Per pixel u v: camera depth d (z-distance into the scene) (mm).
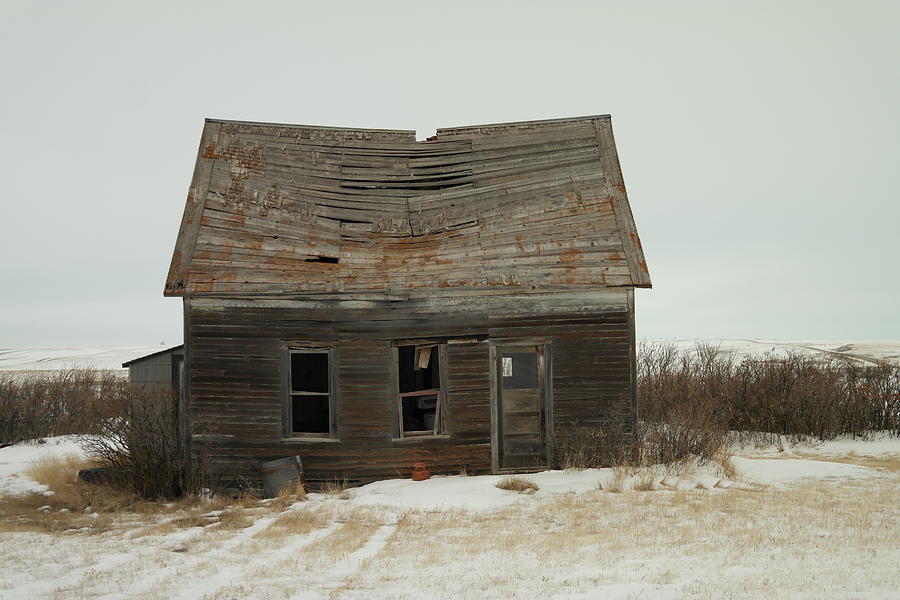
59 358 99875
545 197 17562
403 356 18109
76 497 14477
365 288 15859
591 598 6695
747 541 9078
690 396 23703
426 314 15984
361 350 15852
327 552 9516
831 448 19984
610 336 16062
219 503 14008
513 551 9219
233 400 15562
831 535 9273
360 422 15703
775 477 14734
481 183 17922
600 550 9055
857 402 22297
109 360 95125
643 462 15438
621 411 15930
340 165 18078
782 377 23688
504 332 15992
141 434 14812
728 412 23281
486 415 15859
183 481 14727
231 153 17797
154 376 27469
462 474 15672
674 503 12188
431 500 13164
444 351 15992
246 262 16062
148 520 12562
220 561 9250
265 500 14445
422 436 15891
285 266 16125
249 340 15688
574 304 16094
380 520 11727
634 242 16688
